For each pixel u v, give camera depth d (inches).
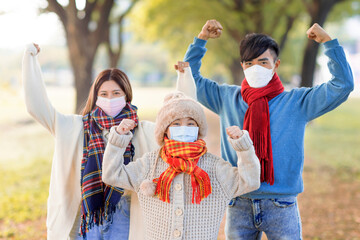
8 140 477.1
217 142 458.0
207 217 88.4
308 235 183.0
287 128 99.4
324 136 527.5
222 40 830.5
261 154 97.0
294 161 99.1
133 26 822.5
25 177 292.4
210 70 1380.4
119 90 105.5
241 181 87.2
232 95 110.1
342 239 178.2
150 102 1152.8
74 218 103.7
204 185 86.0
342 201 236.4
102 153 101.3
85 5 425.7
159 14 611.2
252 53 99.8
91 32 446.0
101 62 2134.6
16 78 531.8
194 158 87.7
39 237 175.5
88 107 108.8
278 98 102.1
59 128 102.7
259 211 99.8
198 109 89.9
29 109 98.5
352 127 635.5
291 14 609.3
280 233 99.6
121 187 92.0
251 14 534.6
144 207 92.7
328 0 425.1
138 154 106.3
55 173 103.5
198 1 536.4
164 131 90.5
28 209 214.8
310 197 245.1
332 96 94.5
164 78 3348.9
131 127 89.9
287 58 1007.0
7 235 176.6
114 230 105.0
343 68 93.1
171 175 87.4
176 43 958.4
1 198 234.5
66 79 2753.4
